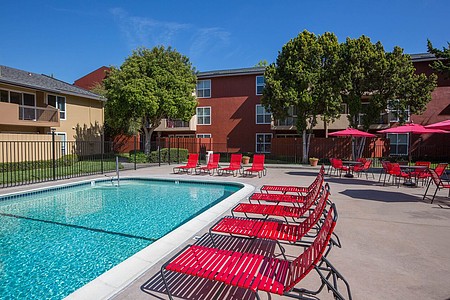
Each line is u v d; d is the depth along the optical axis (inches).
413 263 142.9
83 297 112.0
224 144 1051.3
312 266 92.1
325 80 709.9
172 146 1016.2
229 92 1045.8
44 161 590.6
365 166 479.2
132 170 617.6
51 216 277.3
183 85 826.8
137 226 244.1
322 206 150.0
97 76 1413.6
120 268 137.9
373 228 199.6
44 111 737.6
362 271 134.2
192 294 112.6
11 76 721.6
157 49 855.7
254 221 170.6
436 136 817.5
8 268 161.5
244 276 101.2
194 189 433.4
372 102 703.1
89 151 922.1
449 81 803.4
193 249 125.8
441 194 330.0
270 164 757.9
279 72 753.6
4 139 613.3
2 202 339.9
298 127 751.1
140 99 737.0
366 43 694.5
